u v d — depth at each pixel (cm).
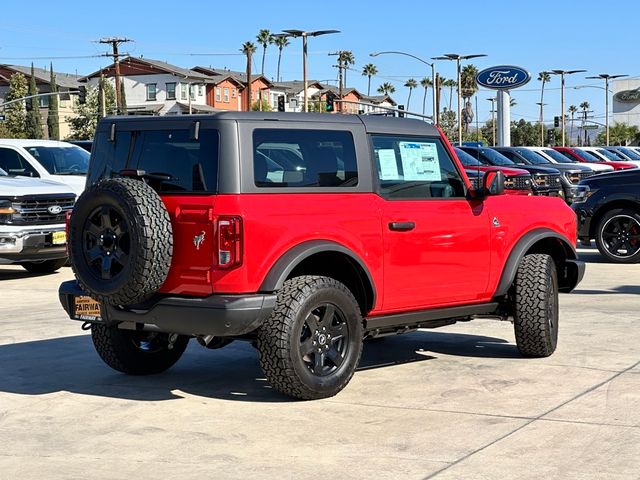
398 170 703
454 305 752
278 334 621
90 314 673
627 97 10300
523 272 779
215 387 707
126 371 741
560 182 2278
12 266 1639
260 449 546
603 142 10181
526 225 790
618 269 1452
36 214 1382
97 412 637
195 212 613
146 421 612
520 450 535
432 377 727
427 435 569
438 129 740
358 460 523
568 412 615
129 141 664
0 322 1014
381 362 790
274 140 634
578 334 895
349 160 671
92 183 683
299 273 672
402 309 712
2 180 1438
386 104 11256
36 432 589
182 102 9306
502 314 809
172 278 625
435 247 716
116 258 615
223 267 605
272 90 10806
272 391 689
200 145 624
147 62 9388
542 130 10575
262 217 612
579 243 1906
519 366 762
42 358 820
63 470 513
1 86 10238
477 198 750
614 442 547
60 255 1428
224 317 598
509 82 4644
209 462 524
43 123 10131
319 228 640
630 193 1514
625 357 787
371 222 673
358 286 682
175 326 622
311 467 512
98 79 9775
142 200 604
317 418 611
